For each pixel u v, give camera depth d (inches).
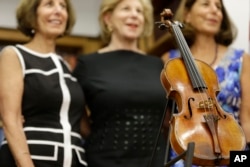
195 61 69.9
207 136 57.7
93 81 80.5
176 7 113.0
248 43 95.2
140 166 75.4
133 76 80.9
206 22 80.7
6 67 72.0
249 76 79.7
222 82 78.3
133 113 77.7
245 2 96.0
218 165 56.7
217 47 83.5
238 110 78.6
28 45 78.3
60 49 157.8
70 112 75.3
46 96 72.3
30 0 78.0
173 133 58.1
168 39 117.3
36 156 69.4
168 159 72.6
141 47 133.4
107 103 78.2
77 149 74.2
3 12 150.3
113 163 75.5
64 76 77.3
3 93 70.8
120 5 84.6
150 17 87.4
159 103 79.0
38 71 73.6
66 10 82.1
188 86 64.6
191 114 60.7
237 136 59.6
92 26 159.6
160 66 84.8
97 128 79.5
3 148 72.1
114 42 87.0
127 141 76.4
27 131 71.0
